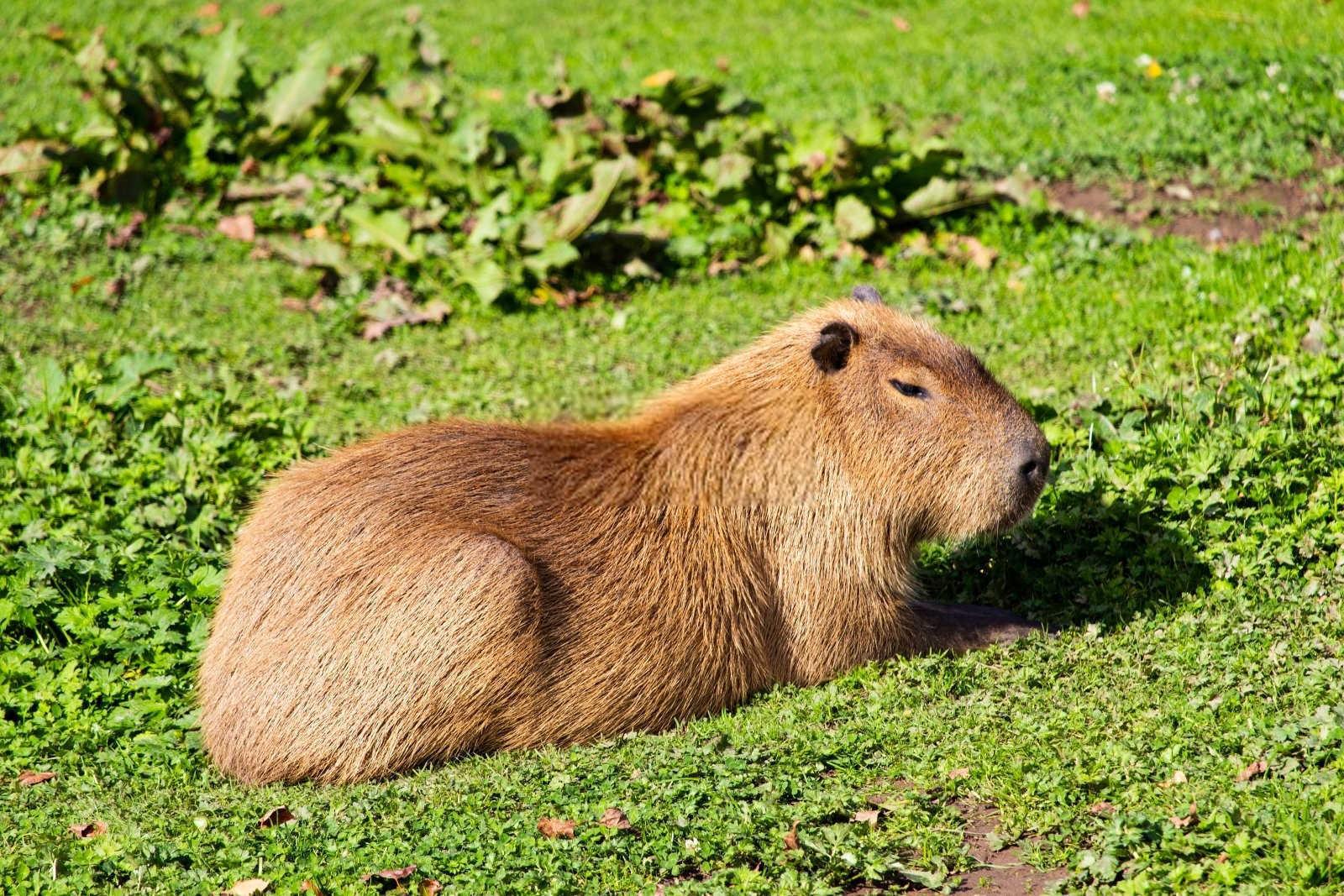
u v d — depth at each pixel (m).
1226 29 40.69
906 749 13.69
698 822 12.54
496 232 30.55
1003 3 46.66
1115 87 36.38
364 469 15.34
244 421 21.75
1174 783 12.34
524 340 28.08
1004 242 29.92
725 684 15.80
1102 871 11.26
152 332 28.02
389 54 45.22
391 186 34.25
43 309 29.30
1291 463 16.98
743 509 15.98
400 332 28.72
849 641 16.12
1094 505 17.42
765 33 46.22
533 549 15.06
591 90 41.12
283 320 29.09
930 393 15.98
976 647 16.38
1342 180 30.05
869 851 12.04
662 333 27.70
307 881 11.97
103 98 34.56
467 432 15.89
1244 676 14.13
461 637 14.32
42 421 21.53
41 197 33.53
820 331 16.09
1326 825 11.13
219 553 18.92
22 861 12.44
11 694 16.16
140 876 12.22
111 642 16.86
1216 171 31.75
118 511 19.56
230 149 35.91
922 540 16.58
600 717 15.16
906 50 42.81
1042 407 20.02
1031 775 12.80
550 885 11.83
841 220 30.64
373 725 14.33
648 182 33.31
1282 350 20.77
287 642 14.48
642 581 15.40
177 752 15.34
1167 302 24.73
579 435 16.31
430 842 12.51
